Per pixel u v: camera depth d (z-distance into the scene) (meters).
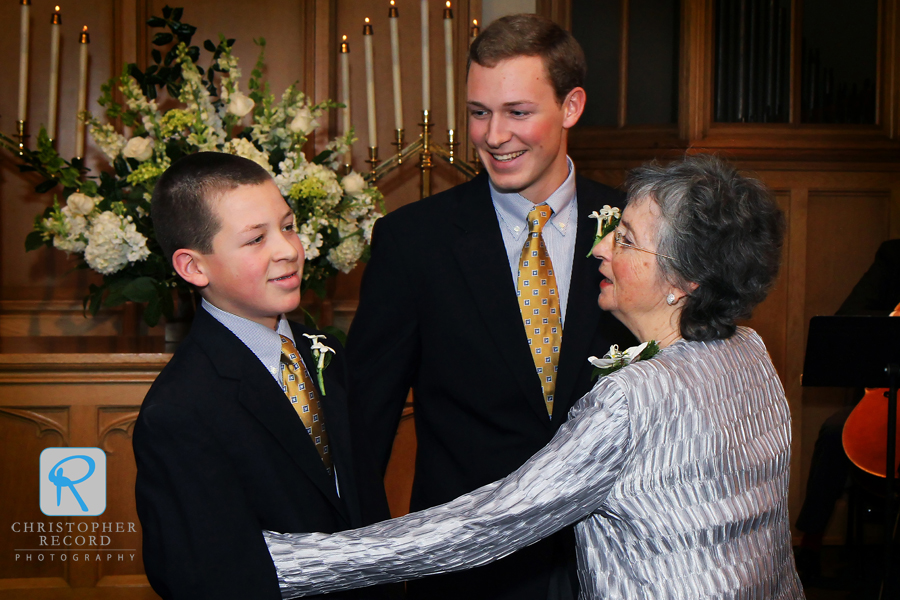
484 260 1.58
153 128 2.44
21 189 3.19
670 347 1.10
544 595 1.46
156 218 1.20
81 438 2.31
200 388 1.11
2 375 2.25
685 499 1.01
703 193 1.08
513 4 3.36
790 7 3.31
